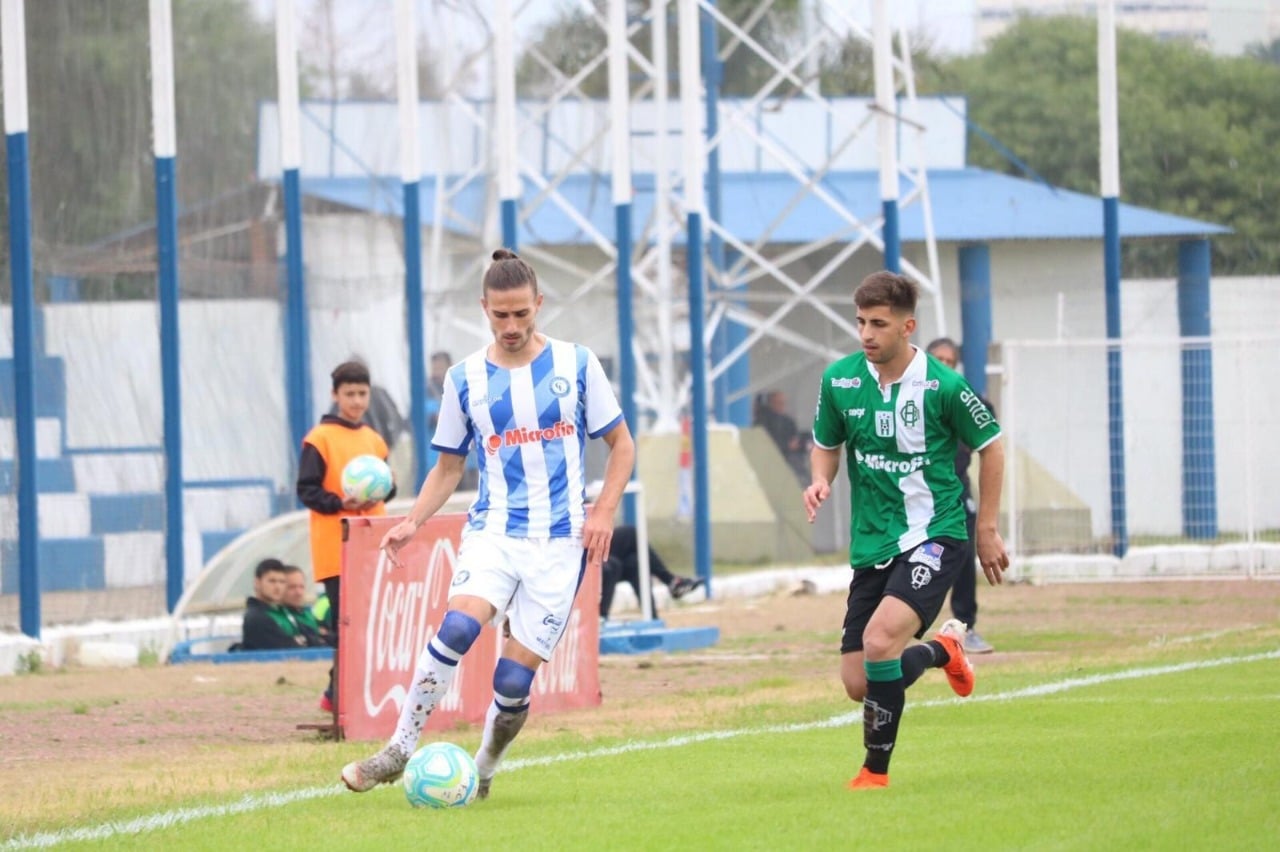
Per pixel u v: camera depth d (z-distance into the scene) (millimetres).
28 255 50469
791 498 78375
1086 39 130875
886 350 24062
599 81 86000
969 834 20672
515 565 23891
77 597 52719
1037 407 80938
